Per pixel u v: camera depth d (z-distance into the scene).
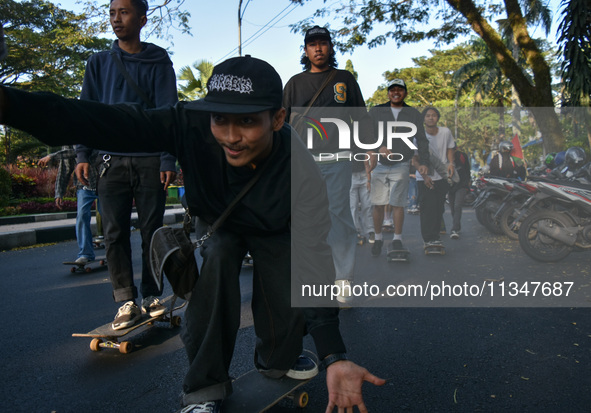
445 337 2.74
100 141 1.46
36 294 4.11
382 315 3.15
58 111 1.31
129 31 2.88
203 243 1.71
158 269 1.62
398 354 2.52
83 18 10.32
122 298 2.84
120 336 2.76
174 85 2.98
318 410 1.97
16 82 24.09
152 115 1.57
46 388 2.25
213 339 1.65
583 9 7.82
